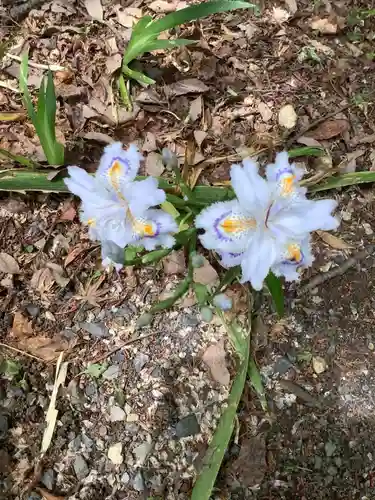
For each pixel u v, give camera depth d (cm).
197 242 28
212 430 26
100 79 32
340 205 30
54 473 25
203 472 24
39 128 26
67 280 28
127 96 31
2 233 28
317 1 35
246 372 26
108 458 25
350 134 32
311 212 20
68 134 30
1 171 28
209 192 28
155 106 31
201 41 33
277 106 32
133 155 21
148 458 25
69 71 32
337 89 33
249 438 26
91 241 29
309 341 27
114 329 27
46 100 26
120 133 31
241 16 34
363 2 35
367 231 30
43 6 34
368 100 33
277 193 20
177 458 25
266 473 25
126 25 34
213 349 27
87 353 27
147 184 20
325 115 32
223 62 33
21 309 27
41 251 28
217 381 27
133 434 26
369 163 31
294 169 21
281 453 26
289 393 27
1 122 31
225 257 20
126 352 27
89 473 25
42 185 28
